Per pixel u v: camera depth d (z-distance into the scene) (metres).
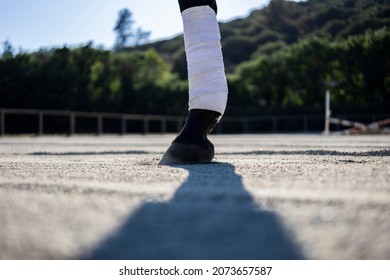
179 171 1.76
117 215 0.82
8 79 21.48
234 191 1.11
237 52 53.00
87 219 0.78
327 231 0.68
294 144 5.85
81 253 0.59
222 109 2.32
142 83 27.78
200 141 2.26
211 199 0.99
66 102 22.77
